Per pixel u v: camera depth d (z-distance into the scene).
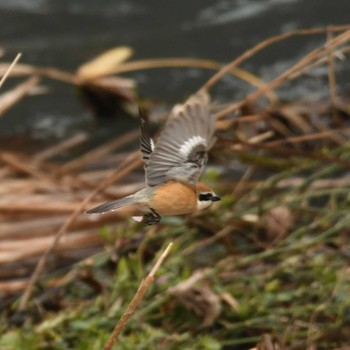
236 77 17.30
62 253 11.95
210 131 6.50
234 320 10.42
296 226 12.56
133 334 9.79
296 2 19.64
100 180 13.57
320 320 10.56
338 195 13.28
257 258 10.99
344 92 16.17
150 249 11.37
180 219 11.17
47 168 14.16
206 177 11.55
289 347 9.91
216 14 19.52
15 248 11.77
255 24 18.98
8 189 12.86
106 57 15.76
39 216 12.38
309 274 11.04
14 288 11.07
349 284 10.70
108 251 10.90
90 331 9.78
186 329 10.21
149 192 6.34
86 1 20.00
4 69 14.59
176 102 16.39
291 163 12.44
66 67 17.84
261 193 12.12
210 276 10.97
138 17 19.69
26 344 9.64
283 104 15.60
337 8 19.20
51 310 10.87
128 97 15.96
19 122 16.50
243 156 12.30
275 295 10.42
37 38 18.98
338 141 14.34
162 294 10.28
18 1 20.00
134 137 15.09
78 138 15.64
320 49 11.10
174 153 6.45
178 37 18.81
